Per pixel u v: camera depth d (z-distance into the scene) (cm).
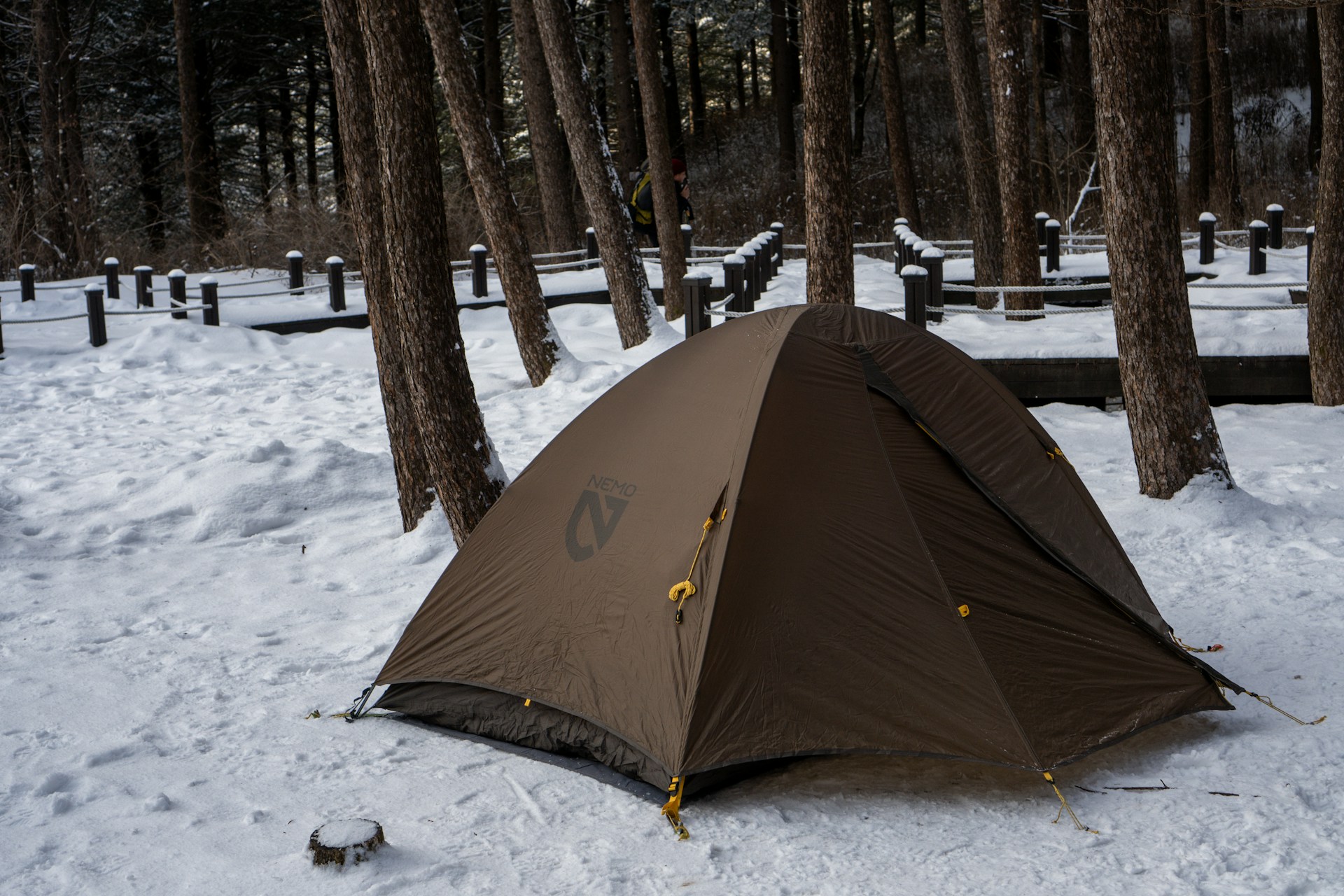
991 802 352
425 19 1041
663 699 364
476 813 349
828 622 367
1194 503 633
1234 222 1956
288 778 374
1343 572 543
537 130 1789
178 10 2259
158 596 572
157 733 410
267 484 723
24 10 2430
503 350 1347
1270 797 343
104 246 2134
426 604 442
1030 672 370
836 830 335
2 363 1282
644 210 1758
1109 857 314
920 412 402
